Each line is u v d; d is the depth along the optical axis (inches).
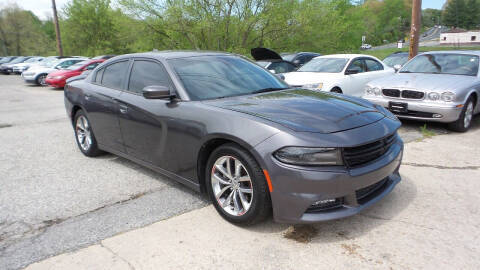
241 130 101.9
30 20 2471.7
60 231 110.3
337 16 805.2
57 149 210.4
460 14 5221.5
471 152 181.0
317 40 821.2
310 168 93.0
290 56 462.3
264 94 133.0
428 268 87.2
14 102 444.5
